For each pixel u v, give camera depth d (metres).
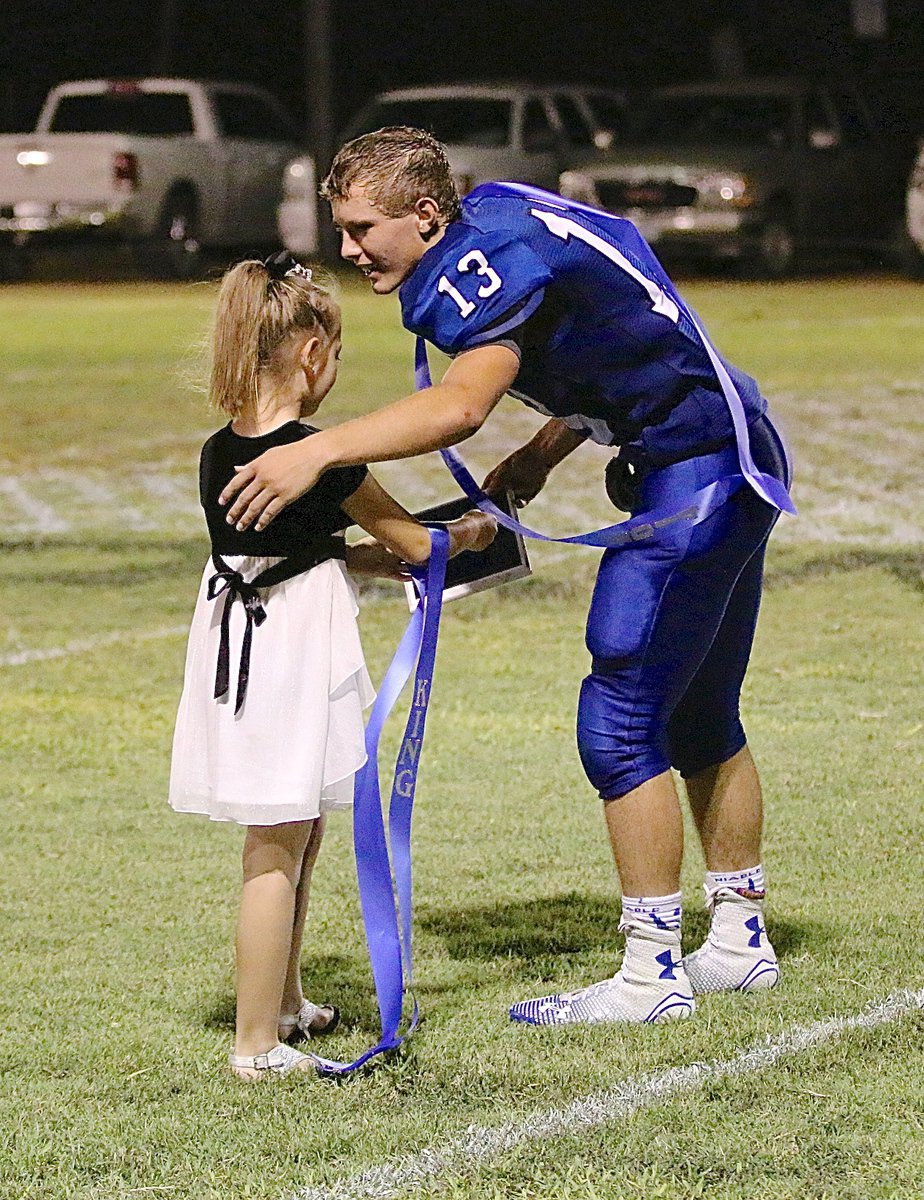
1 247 73.38
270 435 11.02
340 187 10.89
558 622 24.02
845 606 24.19
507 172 70.31
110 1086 11.02
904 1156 9.77
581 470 35.41
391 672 11.43
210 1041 11.72
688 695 12.41
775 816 16.12
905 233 72.88
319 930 13.86
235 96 75.81
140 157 70.06
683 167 69.12
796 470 34.12
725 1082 10.75
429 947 13.39
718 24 105.75
